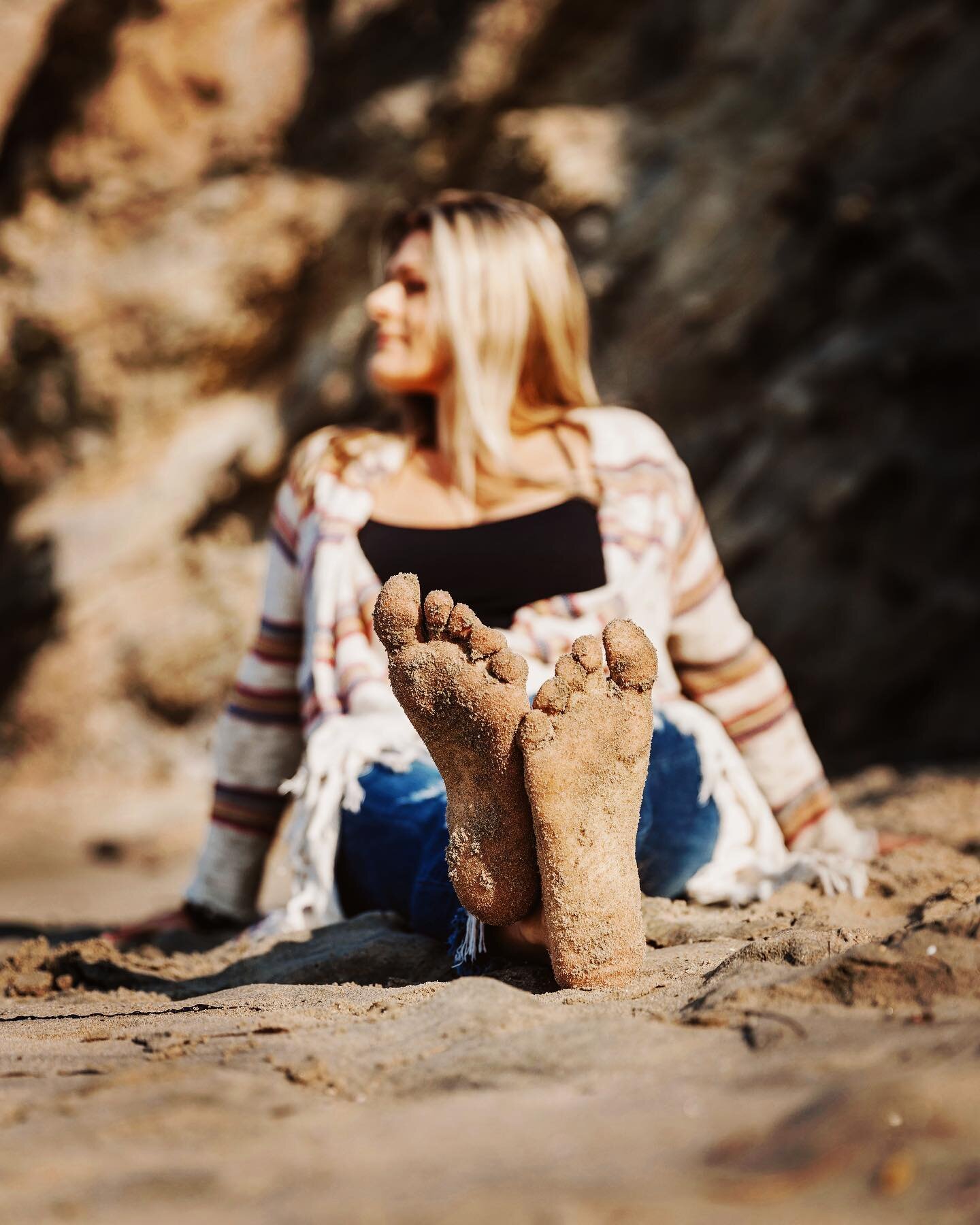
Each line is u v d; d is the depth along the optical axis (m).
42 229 9.44
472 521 2.63
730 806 2.53
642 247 9.45
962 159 8.89
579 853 1.76
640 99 9.80
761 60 9.59
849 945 1.74
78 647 9.23
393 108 9.52
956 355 8.60
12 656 9.64
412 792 2.29
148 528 9.42
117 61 9.18
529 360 2.86
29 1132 1.18
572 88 9.81
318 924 2.42
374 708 2.45
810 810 2.88
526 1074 1.32
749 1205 0.91
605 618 2.52
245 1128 1.18
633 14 9.75
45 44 8.91
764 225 9.37
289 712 2.88
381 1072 1.39
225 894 2.90
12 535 9.69
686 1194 0.93
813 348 9.18
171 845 6.25
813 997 1.46
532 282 2.79
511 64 9.53
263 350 9.84
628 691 1.75
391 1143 1.11
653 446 2.81
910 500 8.68
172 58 9.28
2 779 8.99
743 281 9.36
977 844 3.20
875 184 9.13
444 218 2.78
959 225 8.88
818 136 9.34
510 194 9.69
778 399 8.98
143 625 9.23
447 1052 1.43
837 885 2.40
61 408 9.59
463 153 9.69
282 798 2.91
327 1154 1.09
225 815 2.89
